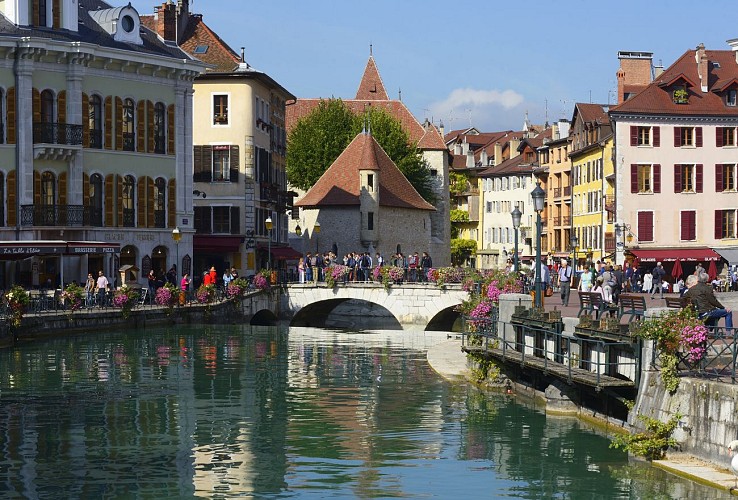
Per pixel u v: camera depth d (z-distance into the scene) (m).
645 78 97.56
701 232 86.69
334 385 37.38
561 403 31.77
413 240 99.50
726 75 89.31
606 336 28.00
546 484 23.92
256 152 79.69
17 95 60.69
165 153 67.56
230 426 30.06
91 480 24.36
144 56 65.25
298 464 25.88
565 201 112.12
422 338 56.97
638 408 25.75
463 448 27.33
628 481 23.67
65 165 62.56
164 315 58.44
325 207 94.88
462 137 158.00
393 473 25.05
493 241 139.50
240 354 46.34
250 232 77.81
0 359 42.50
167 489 23.70
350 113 106.88
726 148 86.81
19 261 60.53
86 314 52.19
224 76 77.69
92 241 62.06
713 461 23.31
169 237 67.88
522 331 34.69
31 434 28.88
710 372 24.81
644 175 86.12
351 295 70.94
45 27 62.53
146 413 31.78
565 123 118.38
